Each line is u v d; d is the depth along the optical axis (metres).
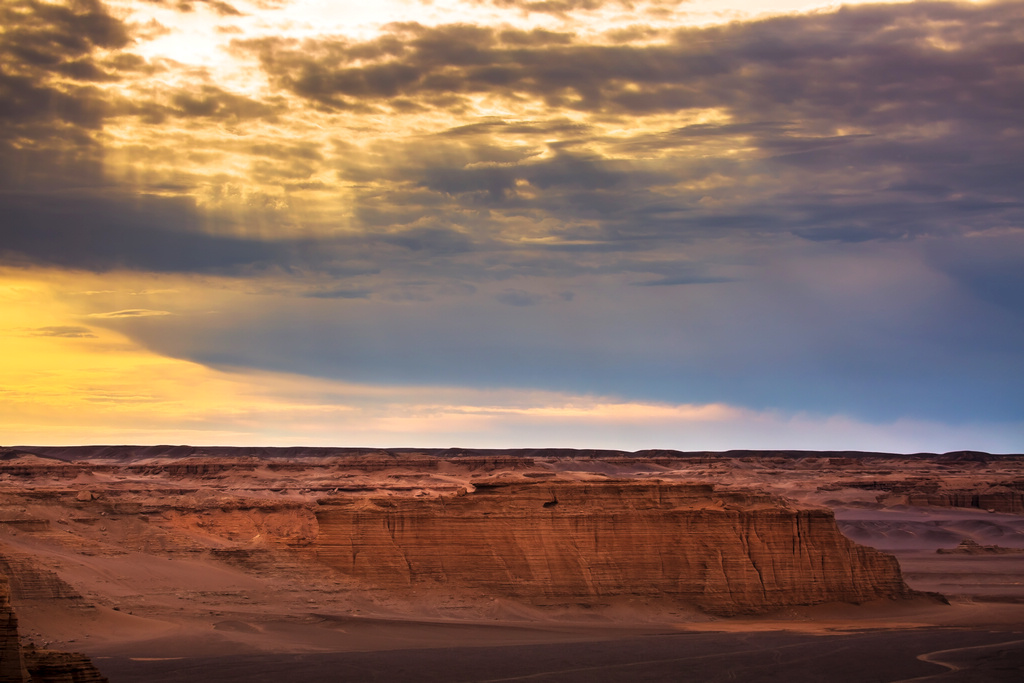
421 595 119.56
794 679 95.75
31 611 100.12
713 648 106.31
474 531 121.81
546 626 113.75
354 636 107.12
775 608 122.38
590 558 121.06
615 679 92.50
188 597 114.88
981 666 101.94
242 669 91.00
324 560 123.62
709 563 122.19
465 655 100.44
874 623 122.06
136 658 93.94
